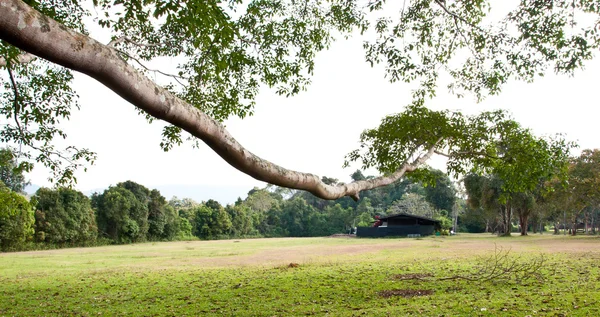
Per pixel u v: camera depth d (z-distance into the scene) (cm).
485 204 4759
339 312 873
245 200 8688
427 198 7650
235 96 822
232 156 268
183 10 405
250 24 734
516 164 669
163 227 5744
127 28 741
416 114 696
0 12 180
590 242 3159
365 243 4006
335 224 7756
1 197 1084
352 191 412
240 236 7044
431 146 673
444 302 908
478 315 752
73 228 4397
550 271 1362
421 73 800
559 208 4409
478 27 723
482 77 811
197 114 250
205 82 777
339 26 754
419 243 3650
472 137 699
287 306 973
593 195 3528
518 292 996
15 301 1138
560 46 659
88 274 1786
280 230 7738
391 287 1173
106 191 5181
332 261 2078
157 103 230
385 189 9569
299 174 316
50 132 882
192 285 1382
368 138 757
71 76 884
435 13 736
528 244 3092
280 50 772
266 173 285
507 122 691
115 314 952
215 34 466
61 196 4416
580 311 725
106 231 5028
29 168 873
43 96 866
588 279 1156
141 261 2480
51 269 2034
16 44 192
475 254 2216
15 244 3812
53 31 196
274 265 1981
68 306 1060
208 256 2806
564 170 675
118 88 221
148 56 793
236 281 1438
